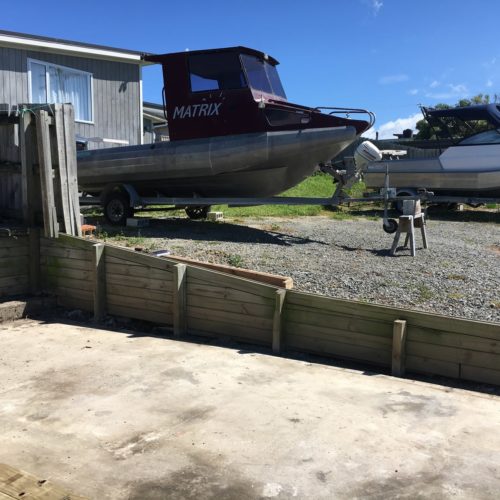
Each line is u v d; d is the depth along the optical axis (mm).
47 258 6484
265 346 4984
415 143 14875
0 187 6918
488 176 13336
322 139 8422
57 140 6297
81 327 5652
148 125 20375
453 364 4094
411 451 2924
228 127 8914
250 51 9070
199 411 3453
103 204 10078
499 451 2930
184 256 6906
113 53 15133
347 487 2566
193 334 5426
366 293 5500
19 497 2277
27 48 13578
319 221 12062
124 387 3871
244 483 2596
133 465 2766
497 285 5844
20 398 3666
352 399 3662
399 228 7598
